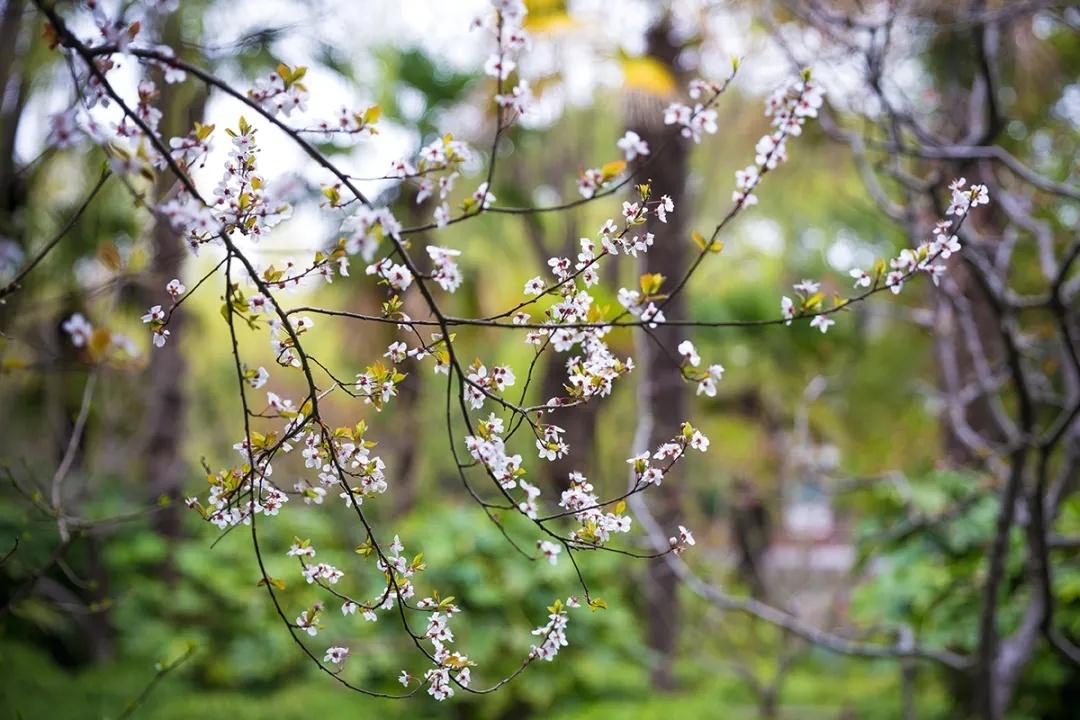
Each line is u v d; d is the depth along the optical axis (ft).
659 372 21.39
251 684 19.03
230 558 20.93
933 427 23.39
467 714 18.95
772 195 26.03
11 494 15.46
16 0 8.87
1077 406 9.89
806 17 11.75
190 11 12.74
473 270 22.71
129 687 17.71
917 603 15.16
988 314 16.81
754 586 25.11
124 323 16.08
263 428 20.86
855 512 25.95
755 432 27.32
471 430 4.61
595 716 18.62
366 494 4.95
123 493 22.54
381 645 18.83
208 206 4.30
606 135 24.62
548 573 19.36
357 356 21.22
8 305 9.37
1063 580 14.33
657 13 19.17
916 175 15.84
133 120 4.05
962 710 15.88
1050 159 18.25
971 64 13.62
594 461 23.03
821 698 23.71
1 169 9.69
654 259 21.84
